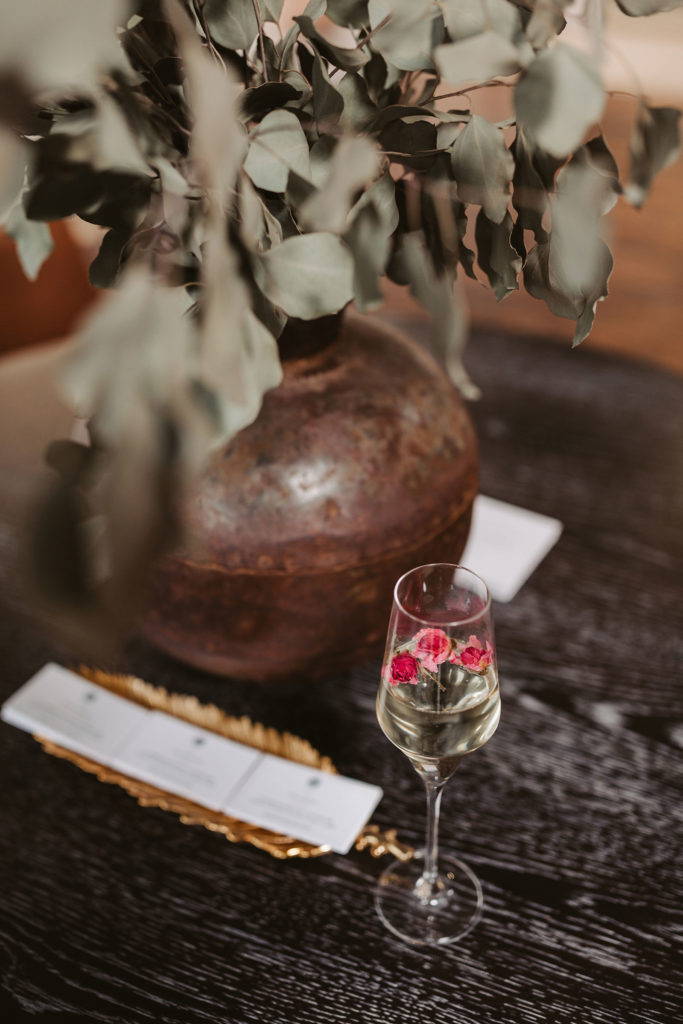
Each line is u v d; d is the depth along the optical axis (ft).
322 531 2.88
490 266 2.65
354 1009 2.72
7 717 3.36
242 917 2.90
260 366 1.97
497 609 3.62
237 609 2.99
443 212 2.66
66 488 1.48
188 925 2.89
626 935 2.85
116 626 1.44
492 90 10.13
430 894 2.93
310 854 3.03
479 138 2.48
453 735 2.67
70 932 2.87
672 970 2.78
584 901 2.91
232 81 2.49
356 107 2.55
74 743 3.28
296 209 2.52
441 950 2.83
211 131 1.53
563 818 3.09
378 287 2.81
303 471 2.87
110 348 1.45
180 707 3.39
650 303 9.84
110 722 3.34
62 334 5.84
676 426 4.25
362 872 3.00
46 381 4.25
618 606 3.62
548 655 3.49
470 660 2.65
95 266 2.59
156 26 2.46
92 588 1.43
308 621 3.02
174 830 3.09
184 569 2.93
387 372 3.02
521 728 3.30
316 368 2.96
